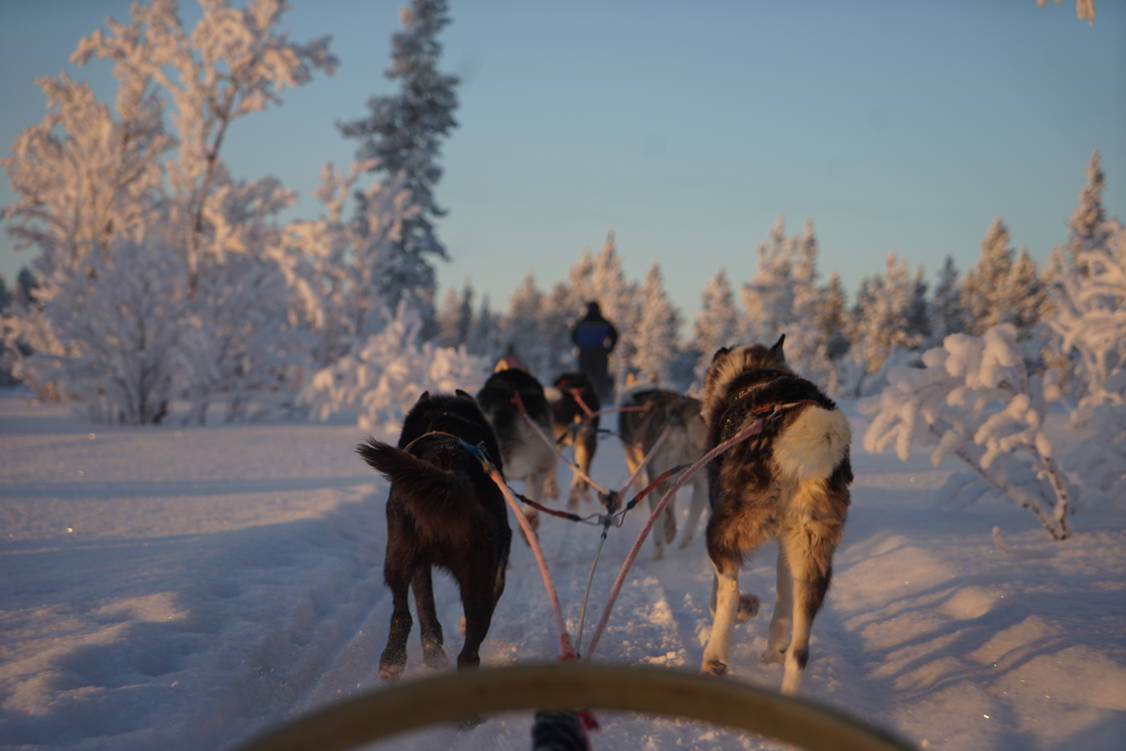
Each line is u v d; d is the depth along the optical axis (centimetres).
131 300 1620
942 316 6675
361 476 1032
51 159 1988
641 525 875
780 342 529
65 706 335
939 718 369
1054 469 659
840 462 392
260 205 1841
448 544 394
